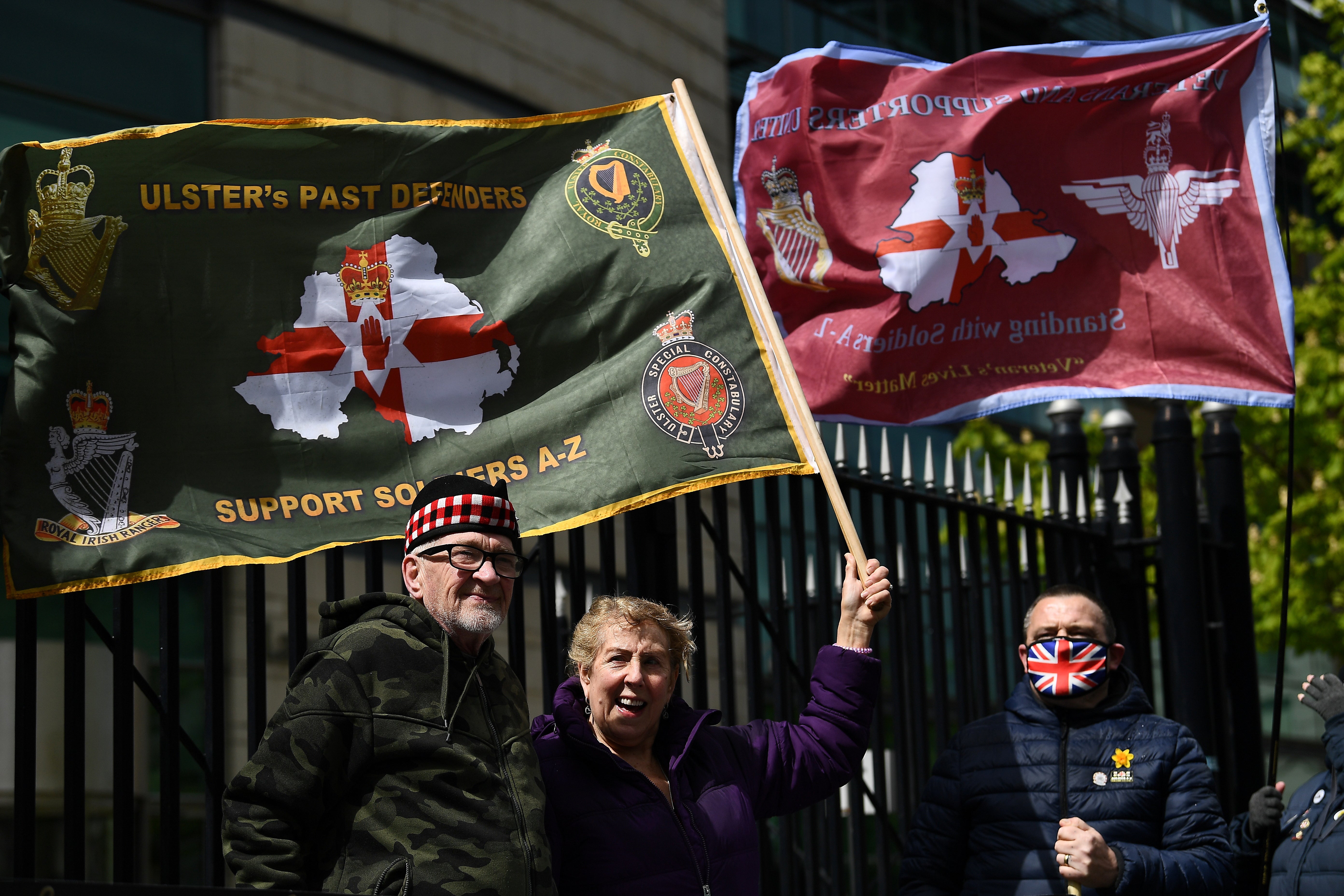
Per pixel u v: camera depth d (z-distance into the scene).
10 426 7.05
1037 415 30.41
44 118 20.12
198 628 20.77
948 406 10.12
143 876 19.50
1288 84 43.22
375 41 23.38
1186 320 10.12
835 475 9.59
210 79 21.86
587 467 7.98
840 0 33.50
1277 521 22.42
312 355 7.80
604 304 8.31
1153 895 7.45
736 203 10.40
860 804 9.89
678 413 8.16
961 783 8.34
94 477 7.20
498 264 8.28
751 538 9.59
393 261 8.06
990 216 10.29
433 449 7.87
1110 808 7.92
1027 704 8.35
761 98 10.53
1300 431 22.58
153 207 7.63
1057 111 10.44
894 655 10.30
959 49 36.56
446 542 6.16
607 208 8.49
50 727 19.08
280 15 22.45
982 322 10.21
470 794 5.87
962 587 10.88
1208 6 43.78
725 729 7.25
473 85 24.89
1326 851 8.14
